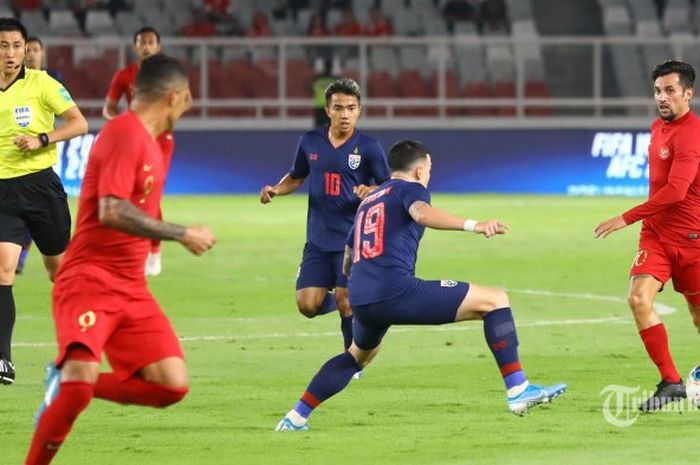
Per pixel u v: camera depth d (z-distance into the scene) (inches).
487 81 3469.5
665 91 1032.8
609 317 1544.0
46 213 1214.9
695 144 1024.9
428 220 912.9
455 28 3703.3
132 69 1867.6
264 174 3344.0
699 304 1064.2
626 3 3841.0
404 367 1226.6
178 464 860.6
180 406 1053.8
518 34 3737.7
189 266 2039.9
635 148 3344.0
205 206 3029.0
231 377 1184.2
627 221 1022.4
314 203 1227.2
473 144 3353.8
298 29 3686.0
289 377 1185.4
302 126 3358.8
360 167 1214.9
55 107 1213.1
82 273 789.2
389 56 3422.7
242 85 3356.3
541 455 874.1
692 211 1042.1
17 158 1197.7
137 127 776.3
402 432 953.5
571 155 3346.5
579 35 3868.1
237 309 1614.2
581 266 2042.3
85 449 903.1
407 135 3358.8
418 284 938.7
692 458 861.8
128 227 760.3
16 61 1199.6
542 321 1512.1
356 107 1214.9
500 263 2076.8
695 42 3405.5
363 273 949.2
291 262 2094.0
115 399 812.6
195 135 3321.9
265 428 973.2
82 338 773.9
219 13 3624.5
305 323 1515.7
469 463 854.5
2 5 3597.4
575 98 3447.3
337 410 1035.3
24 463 811.4
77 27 3595.0
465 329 1461.6
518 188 3356.3
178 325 1493.6
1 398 1090.1
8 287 1164.5
